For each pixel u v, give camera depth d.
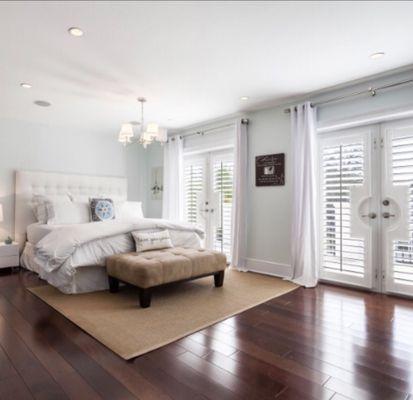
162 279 2.88
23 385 1.64
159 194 6.08
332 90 3.58
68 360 1.89
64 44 2.49
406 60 2.82
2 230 4.58
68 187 5.14
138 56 2.71
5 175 4.61
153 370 1.79
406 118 3.21
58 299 3.01
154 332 2.29
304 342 2.15
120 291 3.28
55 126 5.09
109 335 2.23
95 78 3.17
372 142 3.42
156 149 6.15
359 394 1.59
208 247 5.15
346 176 3.58
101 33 2.33
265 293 3.28
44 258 3.31
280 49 2.61
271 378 1.72
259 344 2.12
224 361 1.89
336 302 3.01
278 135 4.12
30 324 2.42
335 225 3.65
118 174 5.91
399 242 3.22
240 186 4.39
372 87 3.29
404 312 2.74
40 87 3.40
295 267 3.79
